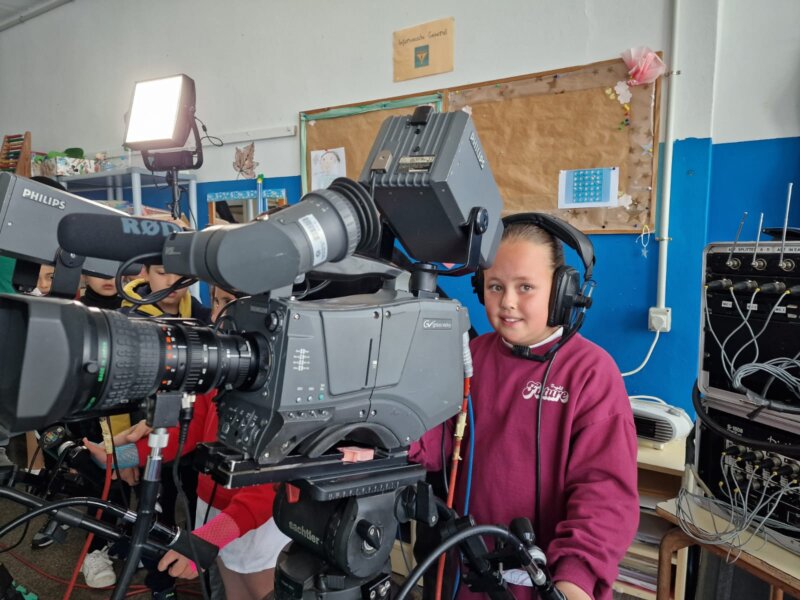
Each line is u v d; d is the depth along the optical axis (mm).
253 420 610
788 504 1060
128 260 660
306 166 2910
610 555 754
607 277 2141
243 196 3186
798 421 1024
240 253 542
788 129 1835
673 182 1995
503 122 2311
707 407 1211
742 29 1878
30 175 3600
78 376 508
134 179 3035
